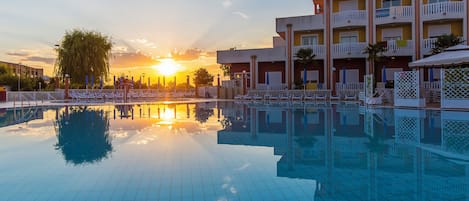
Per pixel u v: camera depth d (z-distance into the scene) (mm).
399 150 6039
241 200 3467
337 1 25875
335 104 19734
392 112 13594
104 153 5918
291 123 10531
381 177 4285
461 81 13688
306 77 26219
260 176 4383
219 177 4344
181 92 38312
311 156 5590
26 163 5207
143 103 23141
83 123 10797
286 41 26125
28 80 40719
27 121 11461
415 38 22531
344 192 3707
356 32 25172
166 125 10219
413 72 15414
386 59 23531
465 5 21516
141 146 6617
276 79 27469
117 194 3693
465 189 3764
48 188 3938
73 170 4746
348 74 25297
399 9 22891
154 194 3676
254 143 6938
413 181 4109
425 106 15555
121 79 34906
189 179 4250
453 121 10281
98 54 36656
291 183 4062
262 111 15406
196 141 7199
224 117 12812
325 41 24766
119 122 11078
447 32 23062
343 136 7801
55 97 30391
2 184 4102
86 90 32281
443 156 5508
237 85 29719
